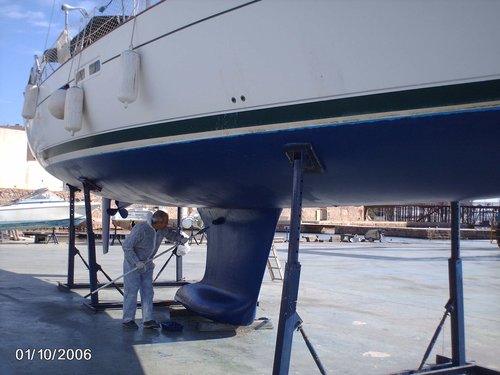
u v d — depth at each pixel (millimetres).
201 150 3914
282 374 3369
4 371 4230
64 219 19922
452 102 2742
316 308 7395
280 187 4246
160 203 6500
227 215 6117
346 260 15258
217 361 4648
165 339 5344
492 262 16094
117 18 5105
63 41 6324
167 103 3979
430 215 51719
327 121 3146
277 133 3379
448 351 5332
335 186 4012
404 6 2781
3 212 19125
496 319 7039
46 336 5328
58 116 5441
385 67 2887
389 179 3672
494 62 2600
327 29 3037
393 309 7547
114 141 4668
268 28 3271
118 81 4484
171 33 3873
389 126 2990
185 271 11484
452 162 3227
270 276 10828
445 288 9867
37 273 10344
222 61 3537
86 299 7344
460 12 2641
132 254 5633
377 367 4703
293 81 3221
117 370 4332
